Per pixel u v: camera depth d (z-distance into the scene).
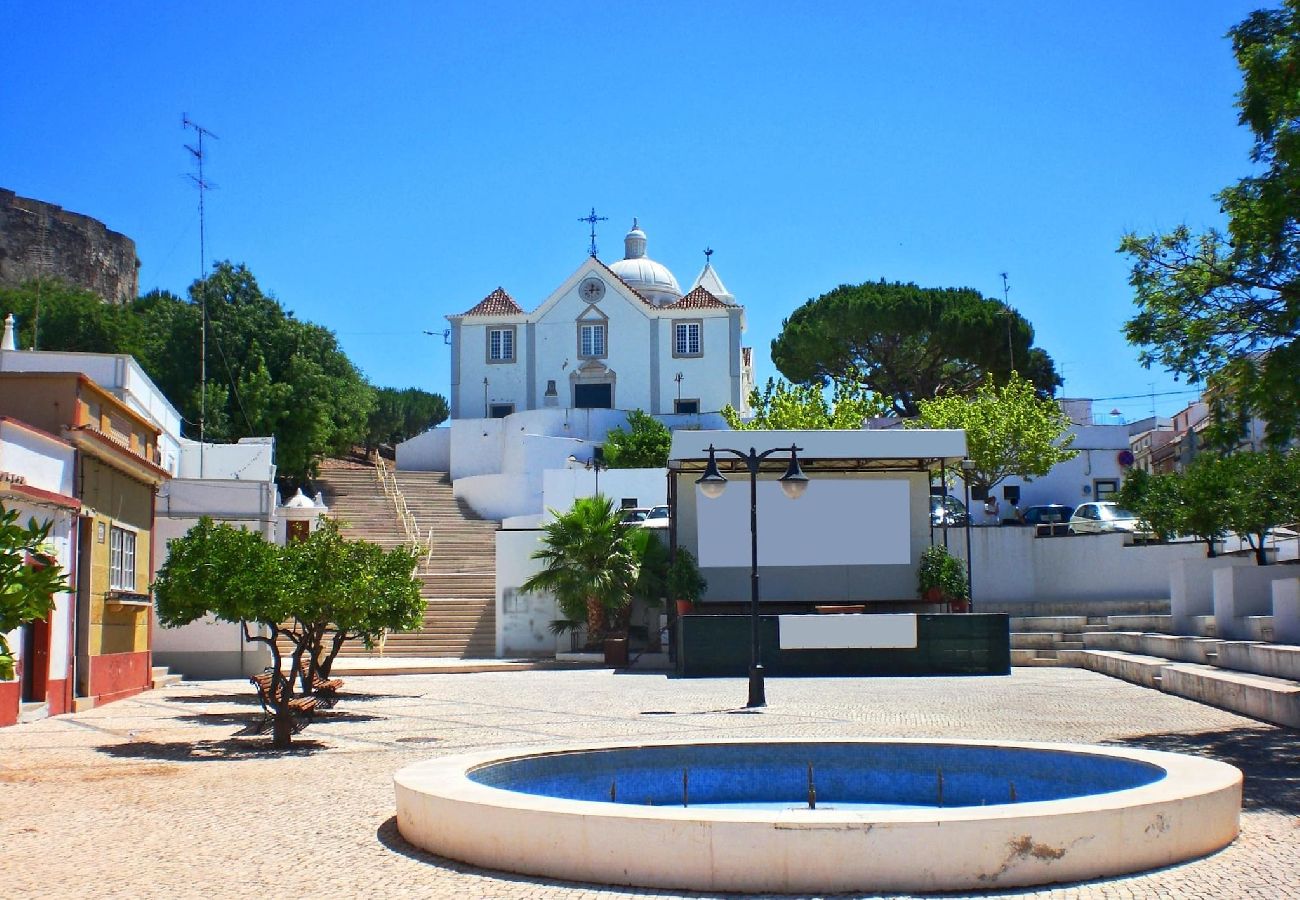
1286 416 14.21
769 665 25.70
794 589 28.84
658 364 60.31
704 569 28.92
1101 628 29.22
